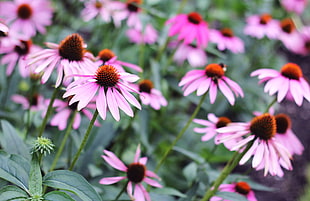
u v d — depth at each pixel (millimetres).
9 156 1230
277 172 1350
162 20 1846
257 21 2062
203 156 1562
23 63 1552
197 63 1884
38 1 1770
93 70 1323
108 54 1410
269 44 2283
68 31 1880
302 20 3168
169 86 1761
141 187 1378
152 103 1512
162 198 1428
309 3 2939
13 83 1633
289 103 2645
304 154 2324
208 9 2455
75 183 1207
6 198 1186
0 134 1464
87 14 1789
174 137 1837
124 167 1380
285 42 2031
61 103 1460
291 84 1396
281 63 2475
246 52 2334
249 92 2014
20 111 1659
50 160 1421
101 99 1236
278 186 2064
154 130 1791
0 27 1267
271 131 1332
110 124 1549
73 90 1234
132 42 1953
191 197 1402
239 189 1446
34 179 1198
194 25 1667
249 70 2174
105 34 1816
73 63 1316
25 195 1198
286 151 1333
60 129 1439
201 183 1504
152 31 1890
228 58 2176
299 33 2244
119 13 1768
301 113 2590
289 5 2434
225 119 1483
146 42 1877
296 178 2146
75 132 1455
